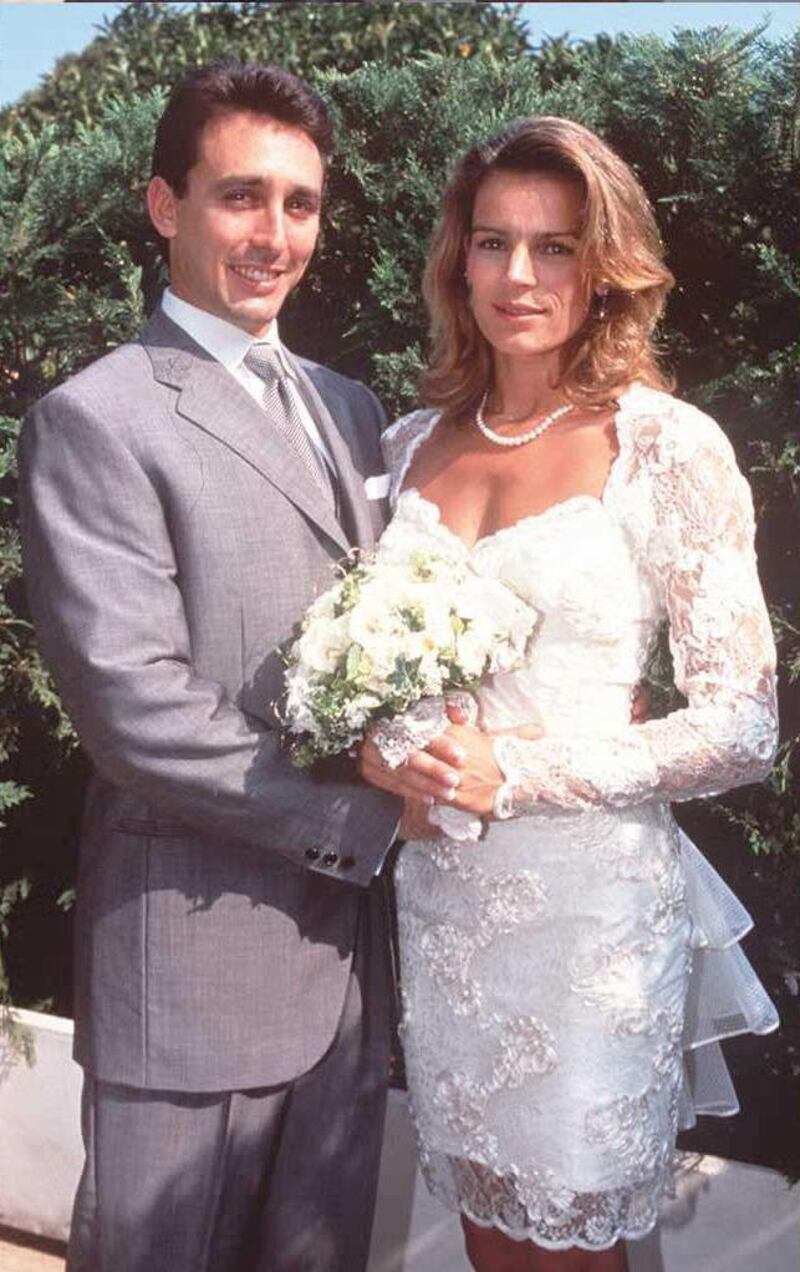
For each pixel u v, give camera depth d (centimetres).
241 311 251
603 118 338
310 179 251
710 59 322
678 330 343
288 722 241
